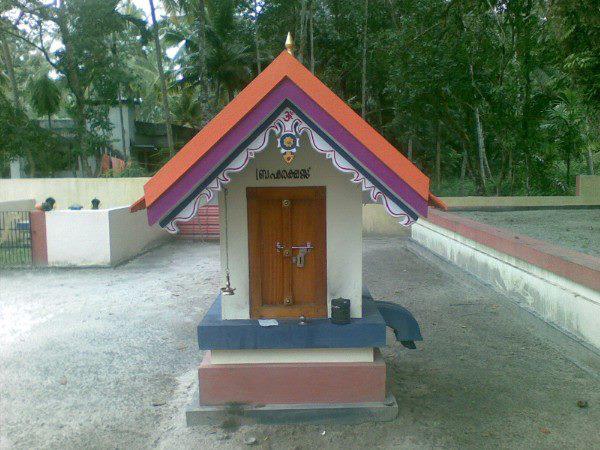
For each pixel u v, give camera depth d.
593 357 5.11
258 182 4.12
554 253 6.16
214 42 27.11
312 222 4.15
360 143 3.46
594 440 3.79
